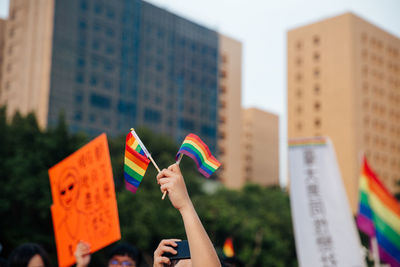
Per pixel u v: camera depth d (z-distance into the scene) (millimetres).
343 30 83750
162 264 2439
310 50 86500
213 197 44000
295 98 86438
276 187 85875
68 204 5086
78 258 4875
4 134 30203
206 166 2617
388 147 85562
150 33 75188
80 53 66438
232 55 88438
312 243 10117
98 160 4949
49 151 30188
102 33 69312
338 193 10195
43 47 64438
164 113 75125
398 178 86625
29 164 28953
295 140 10648
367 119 82625
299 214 10312
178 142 76188
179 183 2297
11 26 69125
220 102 85688
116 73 69938
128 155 2867
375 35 87188
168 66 76938
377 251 9898
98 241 4828
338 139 80750
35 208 28203
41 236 28375
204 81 82062
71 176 5113
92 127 66125
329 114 82625
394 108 88312
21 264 4660
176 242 2480
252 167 116625
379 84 86250
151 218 32375
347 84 81812
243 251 42031
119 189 37406
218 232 40906
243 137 118438
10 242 27781
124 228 30656
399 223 9914
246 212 49531
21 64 66688
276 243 44906
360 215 10164
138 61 72875
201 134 80125
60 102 63344
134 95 71562
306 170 10477
